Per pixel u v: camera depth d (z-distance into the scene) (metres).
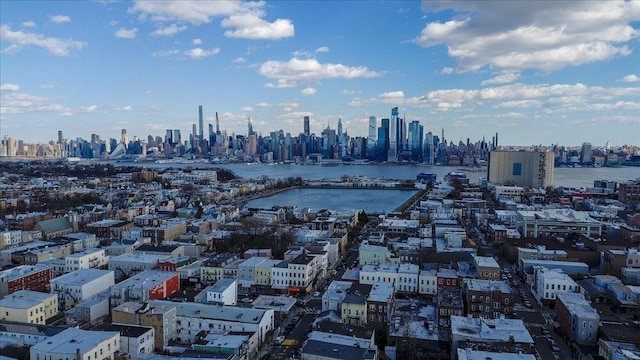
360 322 199.00
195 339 185.38
